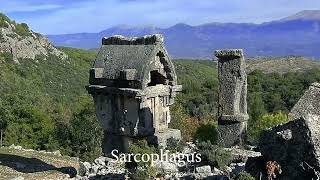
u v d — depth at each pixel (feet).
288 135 45.98
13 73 297.74
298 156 45.27
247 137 84.79
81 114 148.05
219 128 84.23
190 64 384.88
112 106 70.59
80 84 331.16
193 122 135.85
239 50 82.79
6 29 342.03
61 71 343.87
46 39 382.22
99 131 107.65
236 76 83.56
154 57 67.87
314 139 43.80
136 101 67.21
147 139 68.33
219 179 52.21
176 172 57.57
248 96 187.42
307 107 89.30
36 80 305.53
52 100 262.47
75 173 69.46
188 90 236.84
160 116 70.90
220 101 85.15
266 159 48.83
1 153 92.53
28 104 183.73
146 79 66.85
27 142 166.71
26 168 76.74
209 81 252.83
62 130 140.36
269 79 240.32
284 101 207.21
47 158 90.79
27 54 336.29
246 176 46.88
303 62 390.83
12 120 169.89
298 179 45.03
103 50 74.08
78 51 440.04
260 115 136.87
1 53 316.19
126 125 68.95
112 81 70.28
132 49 70.18
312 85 92.32
